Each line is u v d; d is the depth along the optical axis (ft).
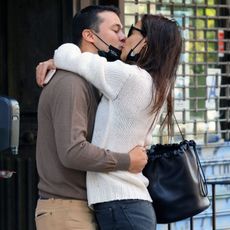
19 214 38.01
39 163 22.25
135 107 21.08
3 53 38.01
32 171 37.88
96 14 23.11
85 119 21.22
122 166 21.02
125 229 21.08
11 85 38.11
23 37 38.22
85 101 21.30
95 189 21.16
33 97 38.09
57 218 21.53
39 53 38.17
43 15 38.09
